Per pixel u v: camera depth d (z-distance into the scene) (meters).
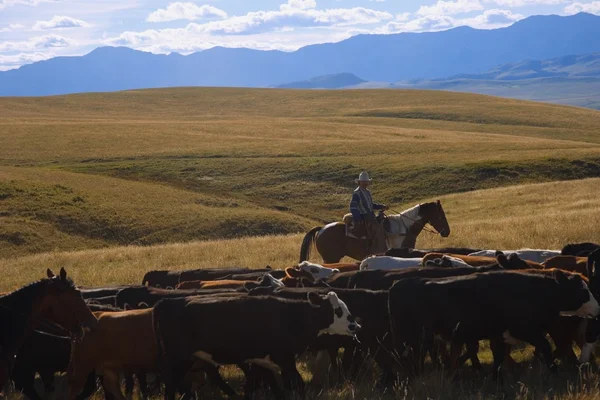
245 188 50.59
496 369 9.85
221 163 56.81
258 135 72.25
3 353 8.93
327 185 50.41
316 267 13.47
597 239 20.31
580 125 88.38
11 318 8.97
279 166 55.16
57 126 74.31
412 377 9.77
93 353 9.56
